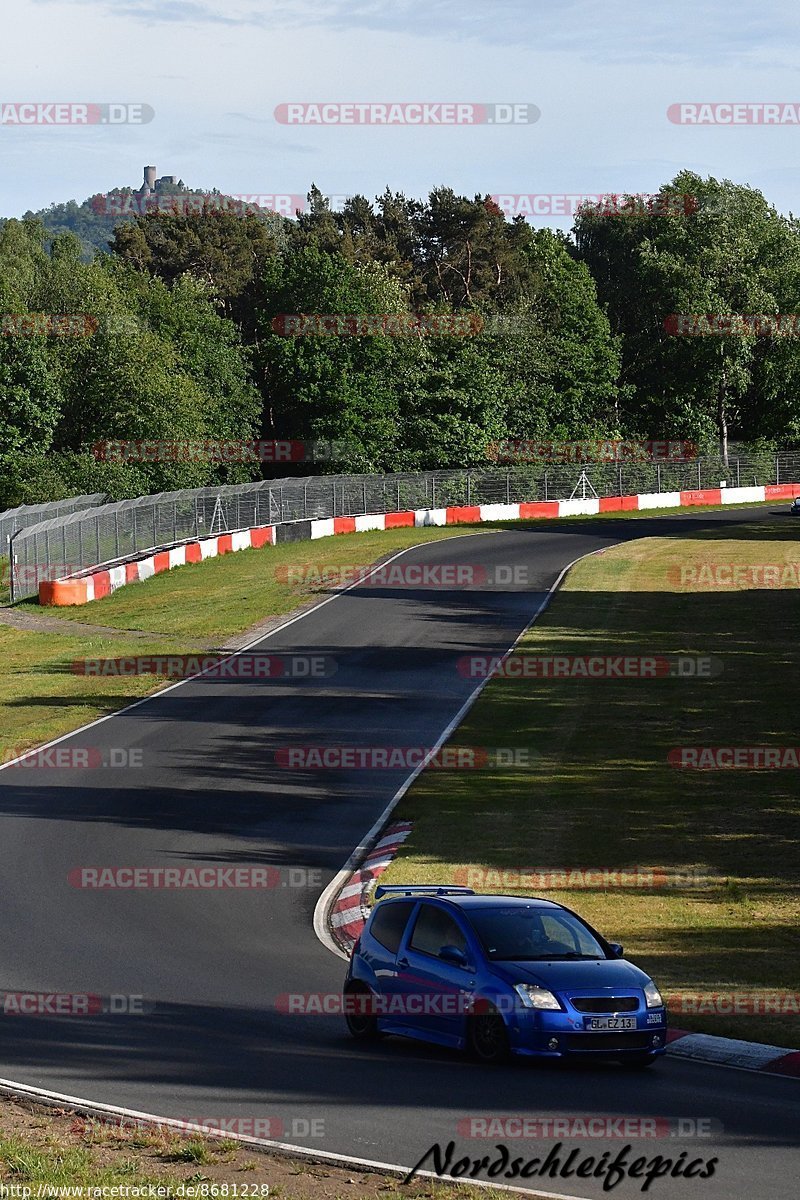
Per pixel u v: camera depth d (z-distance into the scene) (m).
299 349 85.56
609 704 34.38
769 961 17.30
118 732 33.22
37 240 140.38
